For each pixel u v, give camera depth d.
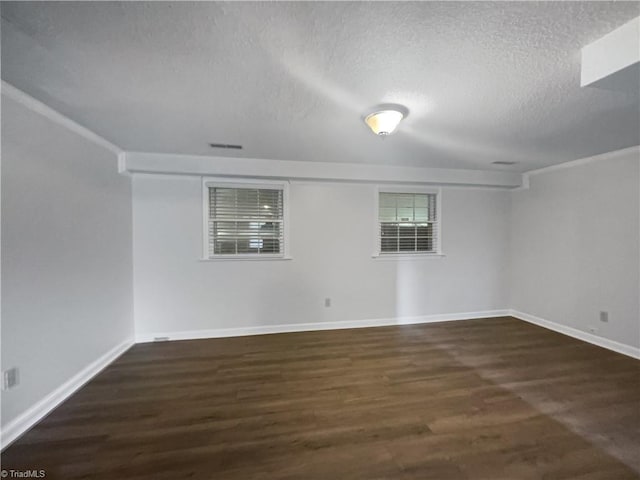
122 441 1.71
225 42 1.28
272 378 2.48
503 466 1.52
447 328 3.81
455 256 4.17
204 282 3.46
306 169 3.44
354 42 1.28
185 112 2.05
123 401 2.13
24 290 1.81
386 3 1.06
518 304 4.23
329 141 2.70
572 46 1.32
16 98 1.74
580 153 3.09
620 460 1.56
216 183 3.46
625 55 1.19
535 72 1.53
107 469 1.50
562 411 2.00
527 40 1.27
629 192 2.90
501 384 2.37
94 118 2.16
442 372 2.58
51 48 1.33
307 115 2.10
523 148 2.92
